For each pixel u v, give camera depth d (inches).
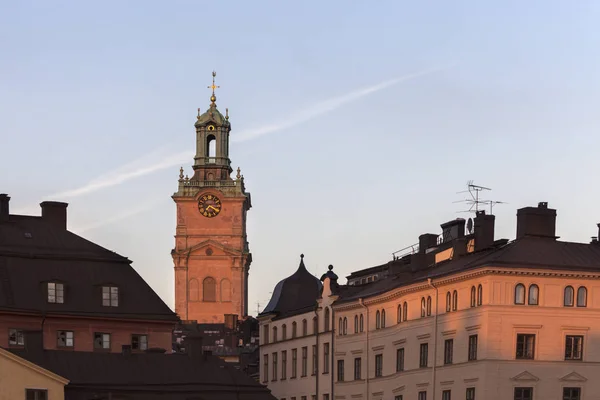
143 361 5477.4
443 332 5408.5
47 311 5689.0
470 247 5698.8
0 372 4840.1
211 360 5625.0
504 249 5221.5
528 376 5059.1
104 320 5816.9
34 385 4896.7
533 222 5295.3
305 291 7357.3
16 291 5674.2
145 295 5979.3
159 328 5940.0
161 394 5359.3
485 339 5068.9
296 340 7022.6
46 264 5812.0
